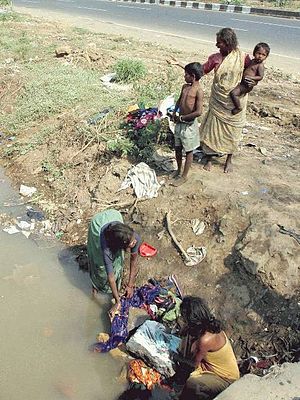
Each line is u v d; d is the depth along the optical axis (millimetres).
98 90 9836
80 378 4789
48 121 9117
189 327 4145
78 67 11500
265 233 5449
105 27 17297
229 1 22891
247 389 3861
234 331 4992
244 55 5777
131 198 6676
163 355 4719
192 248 5742
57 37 14633
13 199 7520
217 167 6738
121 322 5145
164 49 13117
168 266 5711
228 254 5523
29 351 5039
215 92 6020
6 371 4820
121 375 4809
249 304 5082
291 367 4086
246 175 6539
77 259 6293
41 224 6945
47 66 11492
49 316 5469
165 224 6070
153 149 7164
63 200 7262
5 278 6000
